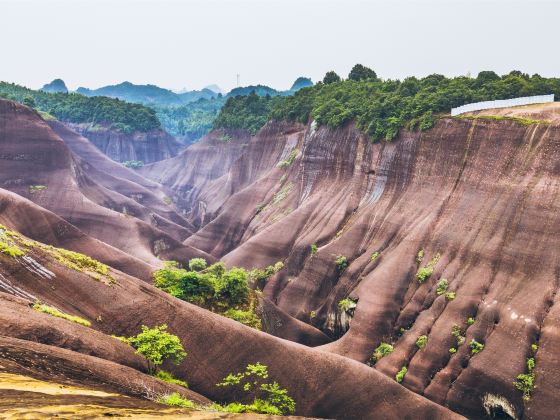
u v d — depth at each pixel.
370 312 72.88
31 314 37.88
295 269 94.19
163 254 105.81
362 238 88.00
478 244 69.75
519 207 67.81
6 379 24.73
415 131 88.69
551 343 55.41
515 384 54.78
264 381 49.72
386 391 52.94
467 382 58.06
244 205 131.75
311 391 50.91
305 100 145.62
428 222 78.25
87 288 49.97
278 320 75.44
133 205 134.25
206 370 48.50
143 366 43.28
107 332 47.72
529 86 92.88
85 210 112.00
